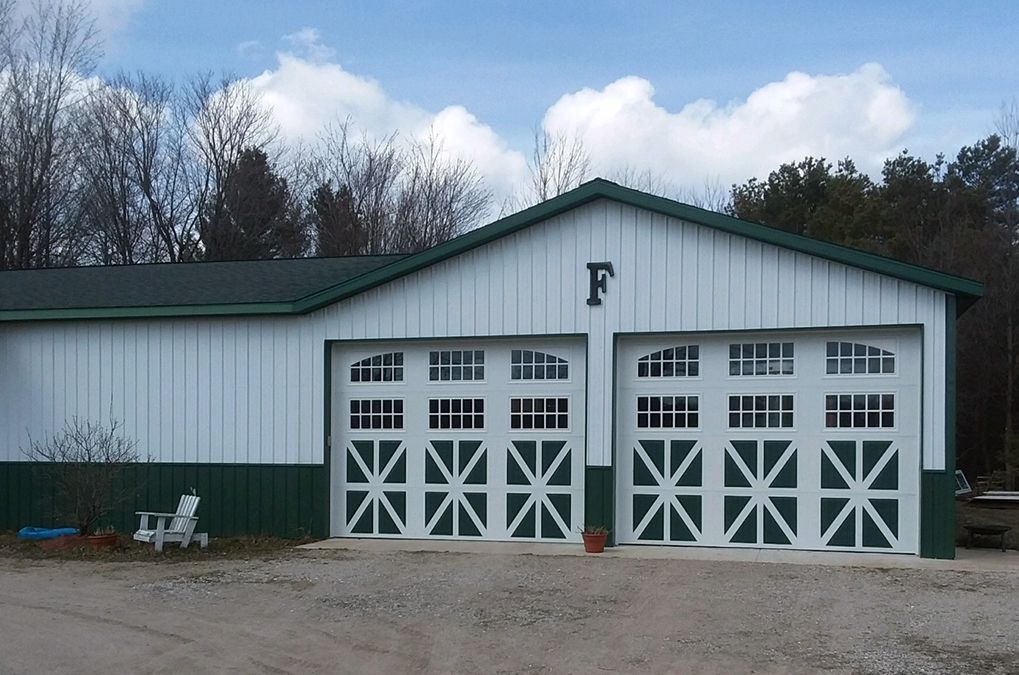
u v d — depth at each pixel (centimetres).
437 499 1469
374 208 4006
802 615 937
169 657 806
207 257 3844
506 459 1443
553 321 1396
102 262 3684
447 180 4100
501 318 1419
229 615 959
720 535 1349
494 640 851
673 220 1350
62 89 3559
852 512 1302
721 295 1330
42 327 1622
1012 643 824
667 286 1352
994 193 3494
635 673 752
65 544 1411
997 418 2828
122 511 1566
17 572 1234
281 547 1420
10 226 3350
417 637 862
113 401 1587
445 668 767
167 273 1805
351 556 1318
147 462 1563
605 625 904
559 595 1039
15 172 3375
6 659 805
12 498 1620
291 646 836
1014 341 2772
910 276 1249
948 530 1247
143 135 3834
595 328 1378
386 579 1138
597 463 1370
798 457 1323
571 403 1419
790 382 1328
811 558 1256
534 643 840
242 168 3938
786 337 1330
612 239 1375
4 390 1634
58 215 3534
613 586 1085
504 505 1442
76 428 1597
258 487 1518
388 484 1488
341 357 1512
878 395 1295
